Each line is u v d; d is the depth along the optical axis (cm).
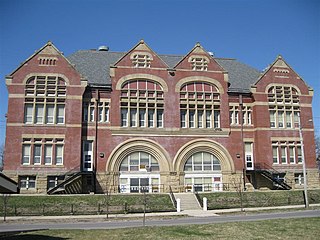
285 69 5044
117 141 4388
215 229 2086
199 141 4578
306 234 1877
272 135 4769
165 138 4500
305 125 4928
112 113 4428
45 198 3538
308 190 4381
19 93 4238
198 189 4491
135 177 4366
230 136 4709
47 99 4281
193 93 4703
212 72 4800
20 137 4141
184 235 1888
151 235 1898
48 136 4191
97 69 4875
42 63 4359
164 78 4650
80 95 4344
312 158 4844
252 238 1778
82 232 2047
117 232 2027
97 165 4281
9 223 2733
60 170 4128
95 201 3550
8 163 4053
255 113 4822
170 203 3669
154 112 4547
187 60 4778
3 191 1294
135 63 4622
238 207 3759
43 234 1992
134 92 4550
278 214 3050
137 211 3441
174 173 4422
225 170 4591
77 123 4266
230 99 4844
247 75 5344
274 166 4678
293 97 4984
